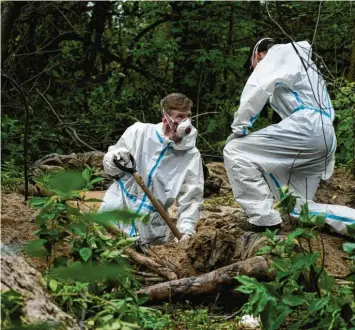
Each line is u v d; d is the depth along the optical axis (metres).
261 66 6.66
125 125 13.00
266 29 14.27
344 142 8.48
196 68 14.84
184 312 4.67
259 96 6.56
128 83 15.16
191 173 6.29
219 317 4.62
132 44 15.05
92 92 13.08
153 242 6.25
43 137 11.26
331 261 6.02
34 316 3.50
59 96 13.47
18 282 3.63
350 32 13.66
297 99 6.71
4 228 6.06
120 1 14.81
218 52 14.07
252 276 4.62
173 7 14.92
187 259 5.25
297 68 6.66
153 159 6.28
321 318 4.00
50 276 4.00
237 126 6.69
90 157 9.66
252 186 6.62
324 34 13.77
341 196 7.88
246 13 14.66
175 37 15.11
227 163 6.73
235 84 14.53
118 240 4.48
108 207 6.23
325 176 6.94
